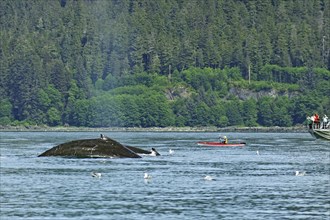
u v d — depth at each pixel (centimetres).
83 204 18662
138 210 17925
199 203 18888
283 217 17200
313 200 19450
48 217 17100
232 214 17512
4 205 18512
